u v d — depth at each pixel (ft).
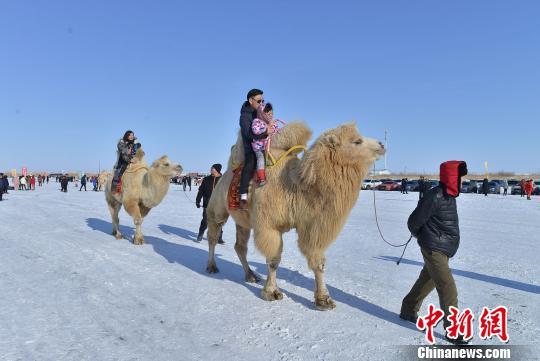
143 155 34.94
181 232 41.86
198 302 18.80
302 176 17.39
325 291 18.33
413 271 25.21
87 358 13.09
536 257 29.55
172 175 32.71
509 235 40.73
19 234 36.29
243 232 22.79
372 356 13.66
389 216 59.52
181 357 13.37
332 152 17.06
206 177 36.17
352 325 16.37
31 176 156.66
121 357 13.24
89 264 25.34
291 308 18.29
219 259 28.43
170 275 23.34
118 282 21.63
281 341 14.78
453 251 15.33
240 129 20.56
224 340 14.80
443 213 15.20
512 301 19.36
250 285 21.93
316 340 14.88
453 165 15.12
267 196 18.61
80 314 16.93
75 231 39.24
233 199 20.76
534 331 15.88
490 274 24.44
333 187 17.04
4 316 16.43
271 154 19.24
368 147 17.12
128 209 33.30
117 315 16.97
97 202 82.58
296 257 29.14
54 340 14.35
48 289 20.13
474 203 88.28
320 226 17.49
